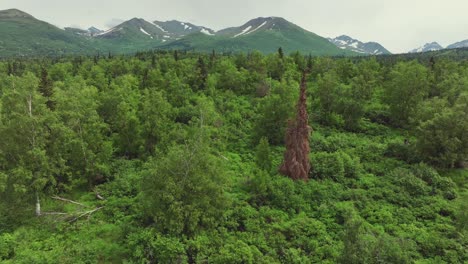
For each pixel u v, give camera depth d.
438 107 38.38
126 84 58.44
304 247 23.84
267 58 79.81
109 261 22.47
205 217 24.06
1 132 26.56
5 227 26.42
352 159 36.69
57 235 25.23
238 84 66.31
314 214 27.81
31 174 26.39
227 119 51.81
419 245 23.41
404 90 49.28
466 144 34.31
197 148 24.88
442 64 68.94
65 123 31.69
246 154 41.44
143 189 24.25
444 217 26.75
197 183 23.77
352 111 48.00
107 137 42.72
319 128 48.69
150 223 25.83
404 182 31.56
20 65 101.44
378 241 17.88
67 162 32.62
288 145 32.56
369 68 72.19
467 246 23.06
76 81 61.03
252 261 21.52
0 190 25.19
